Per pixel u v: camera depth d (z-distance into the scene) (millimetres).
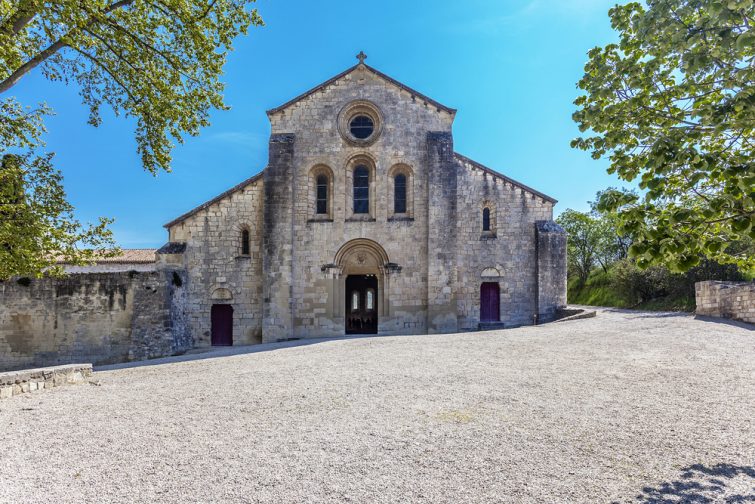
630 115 5797
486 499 4836
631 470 5492
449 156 24141
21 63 11891
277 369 12641
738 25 4500
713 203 4535
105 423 7934
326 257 23969
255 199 24609
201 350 23219
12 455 6434
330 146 24516
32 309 21953
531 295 24766
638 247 4844
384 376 10977
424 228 24109
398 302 23734
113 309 21844
